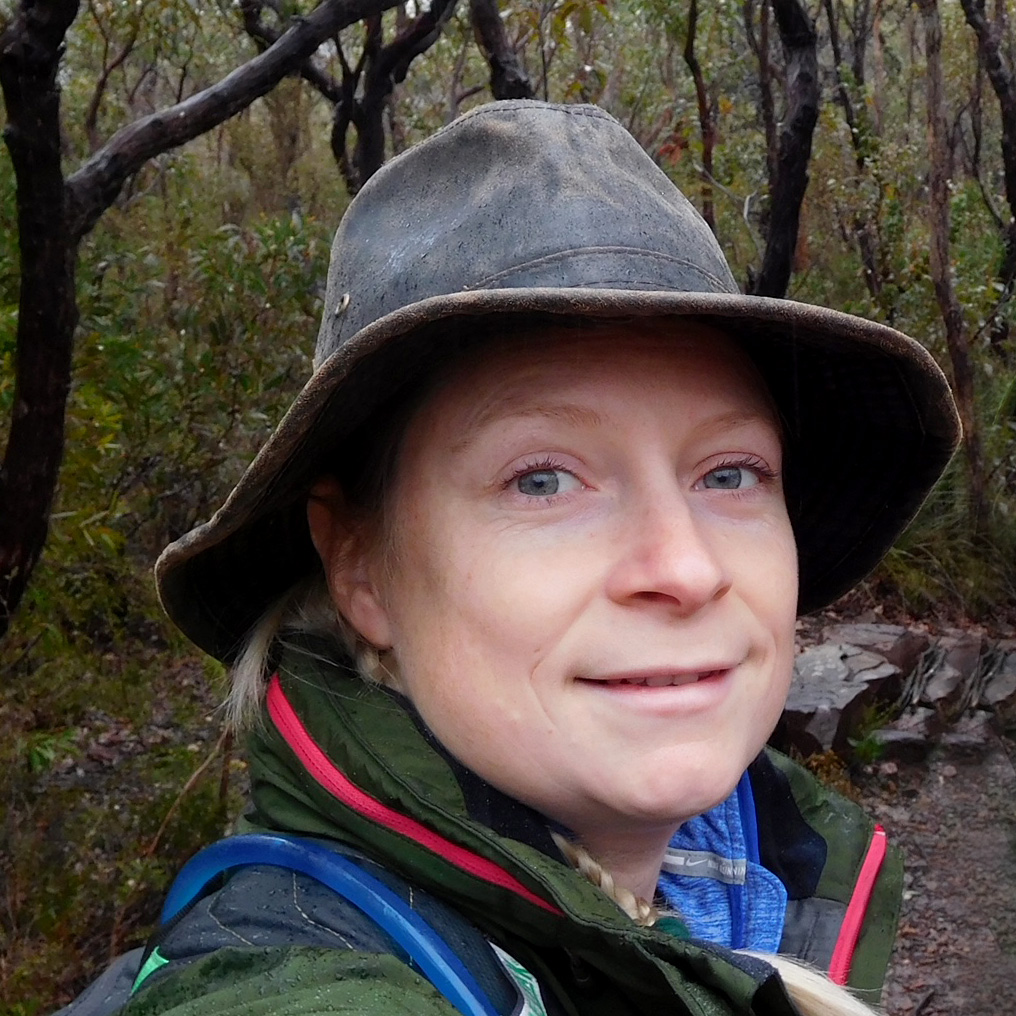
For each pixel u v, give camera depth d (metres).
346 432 1.07
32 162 2.52
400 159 1.12
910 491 1.36
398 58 5.66
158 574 1.16
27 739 3.35
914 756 4.67
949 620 6.11
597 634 0.98
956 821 4.17
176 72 8.20
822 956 1.33
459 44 7.02
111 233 5.47
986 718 4.92
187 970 0.84
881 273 7.86
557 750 0.99
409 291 1.03
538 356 1.00
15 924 2.94
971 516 6.40
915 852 4.01
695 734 1.00
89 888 3.09
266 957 0.83
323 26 3.25
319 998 0.76
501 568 0.99
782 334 1.09
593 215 1.02
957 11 9.03
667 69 8.56
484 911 0.94
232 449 4.75
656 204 1.06
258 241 5.02
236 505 1.03
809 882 1.42
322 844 0.98
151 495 4.56
